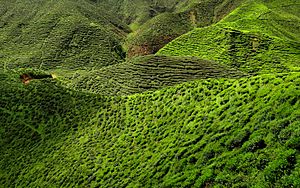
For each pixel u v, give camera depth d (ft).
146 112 131.85
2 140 167.22
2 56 438.40
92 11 632.79
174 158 91.76
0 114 185.06
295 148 67.10
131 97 152.25
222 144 83.71
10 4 593.83
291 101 80.89
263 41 352.90
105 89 221.46
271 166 66.08
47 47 461.37
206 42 363.15
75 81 242.58
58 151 140.15
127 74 241.76
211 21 581.94
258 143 74.74
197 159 85.61
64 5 591.37
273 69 301.84
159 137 110.42
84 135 142.51
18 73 230.68
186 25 569.23
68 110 169.37
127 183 96.22
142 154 107.55
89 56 452.76
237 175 70.85
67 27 513.86
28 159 145.48
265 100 88.84
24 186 128.67
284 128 73.82
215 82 119.03
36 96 191.62
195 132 98.27
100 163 115.96
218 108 102.01
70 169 121.39
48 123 166.40
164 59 267.80
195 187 75.51
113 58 459.73
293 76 91.50
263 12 470.39
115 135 129.80
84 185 108.58
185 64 258.57
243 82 106.01
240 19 447.01
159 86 218.18
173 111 120.06
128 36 591.37
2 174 144.15
